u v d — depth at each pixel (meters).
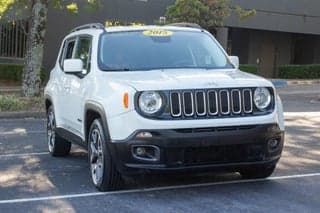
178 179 7.78
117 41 8.04
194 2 24.56
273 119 6.96
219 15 25.58
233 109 6.81
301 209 6.38
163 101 6.61
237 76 7.27
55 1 20.58
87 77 7.86
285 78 31.77
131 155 6.62
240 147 6.79
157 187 7.38
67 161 9.38
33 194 7.19
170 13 25.14
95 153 7.35
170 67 7.77
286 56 34.78
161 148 6.53
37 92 17.77
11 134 12.50
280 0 31.22
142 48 7.99
